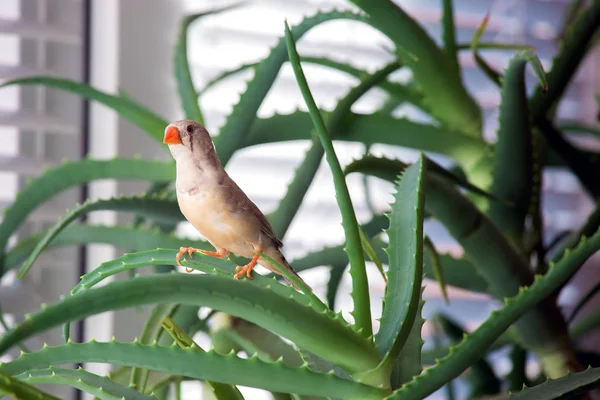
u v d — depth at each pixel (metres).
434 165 1.29
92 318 1.67
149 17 1.73
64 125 1.72
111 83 1.71
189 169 1.20
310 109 1.19
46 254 1.71
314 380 1.17
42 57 1.77
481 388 1.46
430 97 1.41
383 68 1.38
